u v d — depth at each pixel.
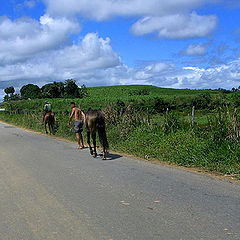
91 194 5.36
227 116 8.55
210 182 5.99
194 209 4.45
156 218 4.14
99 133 9.01
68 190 5.66
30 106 67.69
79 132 11.59
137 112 13.41
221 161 7.27
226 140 7.91
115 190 5.57
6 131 20.97
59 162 8.59
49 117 17.80
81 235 3.70
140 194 5.28
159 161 8.52
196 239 3.46
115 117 13.67
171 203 4.75
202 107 38.50
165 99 42.59
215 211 4.34
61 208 4.68
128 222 4.04
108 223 4.03
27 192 5.61
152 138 10.41
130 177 6.55
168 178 6.41
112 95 114.75
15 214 4.50
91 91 130.62
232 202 4.73
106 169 7.47
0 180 6.60
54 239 3.62
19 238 3.68
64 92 109.50
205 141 8.35
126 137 11.77
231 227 3.77
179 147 8.65
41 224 4.08
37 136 16.94
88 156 9.66
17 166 8.12
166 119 11.03
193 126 9.96
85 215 4.35
